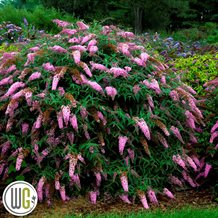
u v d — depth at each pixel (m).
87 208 4.21
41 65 4.60
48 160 4.33
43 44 4.82
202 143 5.04
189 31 15.90
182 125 4.88
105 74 4.43
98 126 4.36
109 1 19.81
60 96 4.25
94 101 4.31
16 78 4.64
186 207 4.30
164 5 19.19
